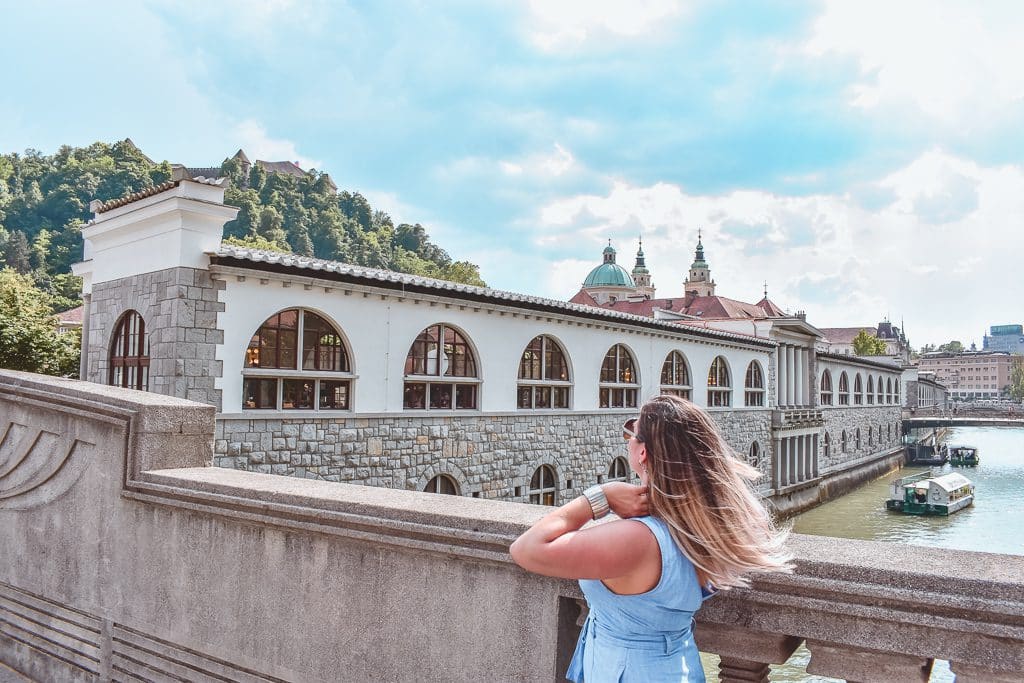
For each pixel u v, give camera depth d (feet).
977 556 7.68
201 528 12.60
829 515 146.51
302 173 557.33
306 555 11.26
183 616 12.82
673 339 100.68
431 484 64.49
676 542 6.78
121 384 55.62
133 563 13.67
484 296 67.15
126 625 13.76
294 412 53.16
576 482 80.89
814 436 154.40
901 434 250.37
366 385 58.13
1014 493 182.91
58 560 15.21
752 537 6.86
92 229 58.85
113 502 14.07
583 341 82.94
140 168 450.71
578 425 81.56
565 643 8.91
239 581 12.07
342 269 54.75
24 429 16.24
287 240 424.05
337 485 12.34
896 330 526.98
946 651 6.87
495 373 70.49
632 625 6.93
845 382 188.75
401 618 10.25
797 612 7.63
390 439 59.98
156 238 50.83
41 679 15.29
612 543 6.57
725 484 6.82
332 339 57.11
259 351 52.54
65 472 15.17
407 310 61.62
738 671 8.26
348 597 10.78
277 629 11.58
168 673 13.00
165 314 48.88
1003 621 6.56
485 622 9.48
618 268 379.96
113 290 56.54
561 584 8.85
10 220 398.83
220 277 49.57
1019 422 243.60
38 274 318.04
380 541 10.21
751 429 124.98
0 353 102.06
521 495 73.20
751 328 138.10
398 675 10.27
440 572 9.88
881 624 7.20
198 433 14.39
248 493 11.83
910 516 146.10
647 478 7.27
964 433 508.94
